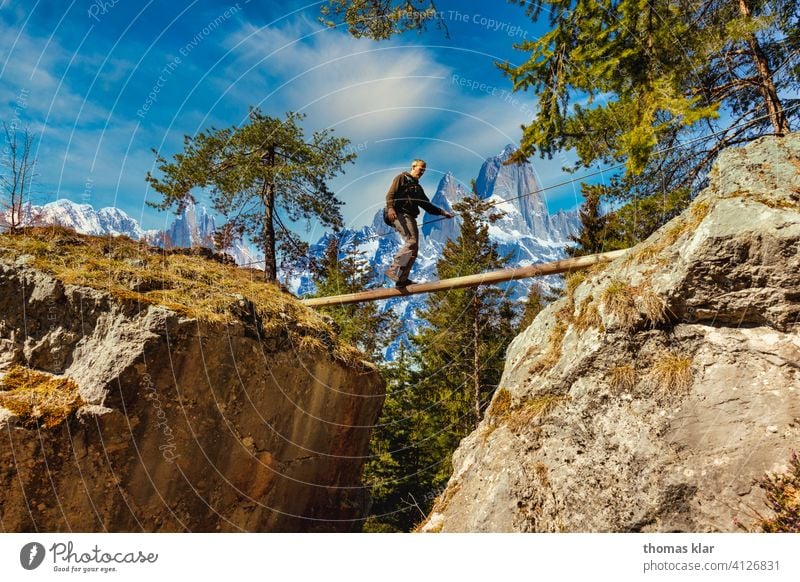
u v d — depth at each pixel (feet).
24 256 19.34
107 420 15.71
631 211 33.19
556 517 12.95
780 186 13.16
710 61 28.14
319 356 23.11
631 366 13.91
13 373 16.79
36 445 14.71
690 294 13.26
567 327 16.46
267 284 26.05
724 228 12.64
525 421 15.01
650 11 20.92
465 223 55.83
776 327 12.39
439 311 58.70
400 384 60.90
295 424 22.04
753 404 11.82
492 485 14.30
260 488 20.61
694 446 12.00
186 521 17.90
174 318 17.44
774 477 10.78
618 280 15.47
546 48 22.91
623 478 12.49
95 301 17.65
